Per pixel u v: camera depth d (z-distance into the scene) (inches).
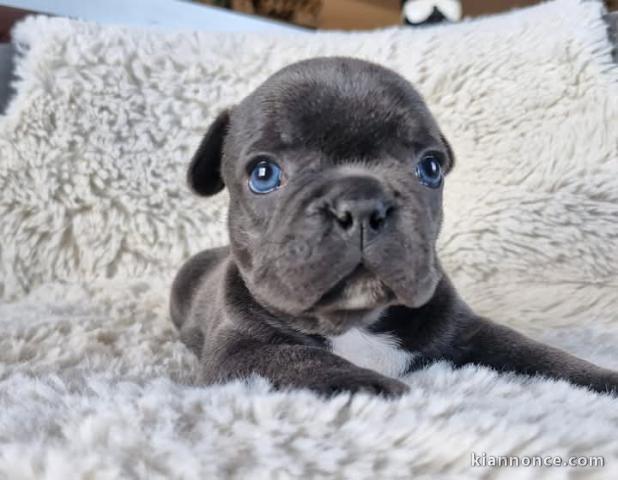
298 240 5.9
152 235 13.6
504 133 12.7
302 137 6.3
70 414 4.9
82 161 13.5
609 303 10.6
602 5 13.1
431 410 4.9
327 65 6.8
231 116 7.8
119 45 14.0
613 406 5.6
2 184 13.1
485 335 7.5
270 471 4.2
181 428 4.6
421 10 16.8
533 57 12.8
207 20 21.2
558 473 4.2
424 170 6.8
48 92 13.5
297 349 6.3
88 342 8.9
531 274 12.1
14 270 13.1
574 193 11.8
